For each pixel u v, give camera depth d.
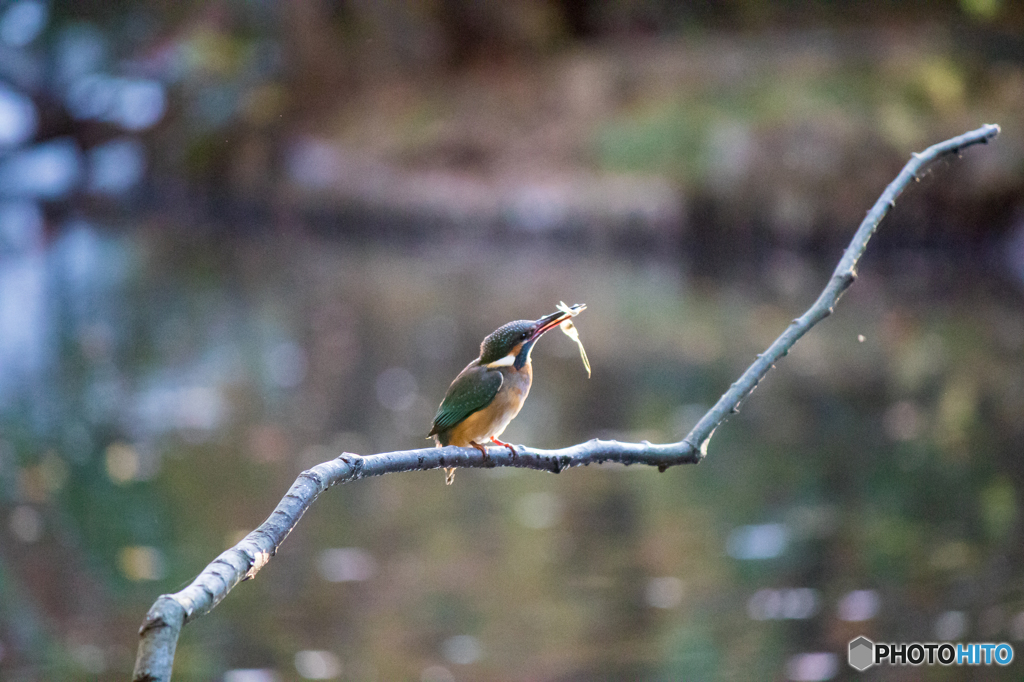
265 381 13.69
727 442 10.47
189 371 14.30
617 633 6.39
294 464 10.13
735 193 22.88
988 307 16.77
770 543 7.75
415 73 31.64
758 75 25.72
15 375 14.10
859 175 21.95
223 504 8.94
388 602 6.89
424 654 6.07
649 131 25.59
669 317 17.12
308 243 28.06
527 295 19.67
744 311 17.34
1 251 26.64
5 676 5.86
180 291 21.16
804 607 6.66
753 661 5.91
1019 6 24.66
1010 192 20.89
